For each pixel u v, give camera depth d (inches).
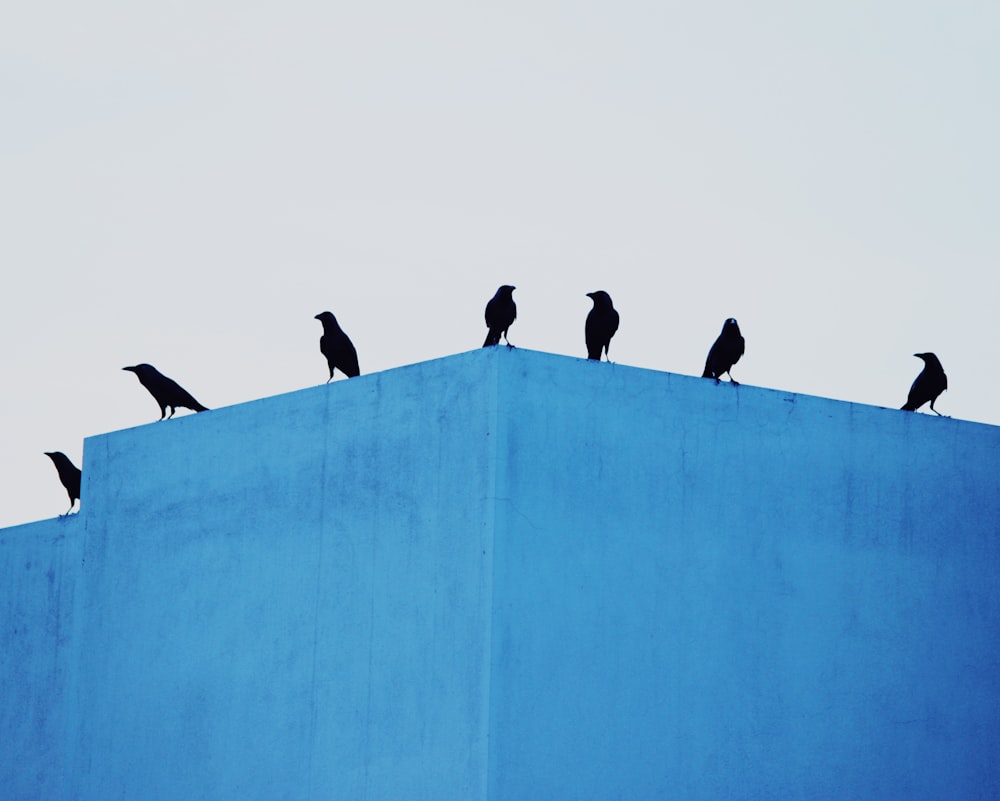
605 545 444.1
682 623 458.3
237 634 518.0
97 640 586.9
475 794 414.0
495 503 422.9
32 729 690.8
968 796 519.5
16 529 724.7
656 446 459.8
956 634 525.0
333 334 549.6
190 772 529.0
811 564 491.8
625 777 438.6
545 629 428.8
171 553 555.8
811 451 497.7
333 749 470.0
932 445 529.3
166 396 604.4
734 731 465.4
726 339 498.0
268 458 517.7
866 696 498.9
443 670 433.1
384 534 463.8
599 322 492.4
